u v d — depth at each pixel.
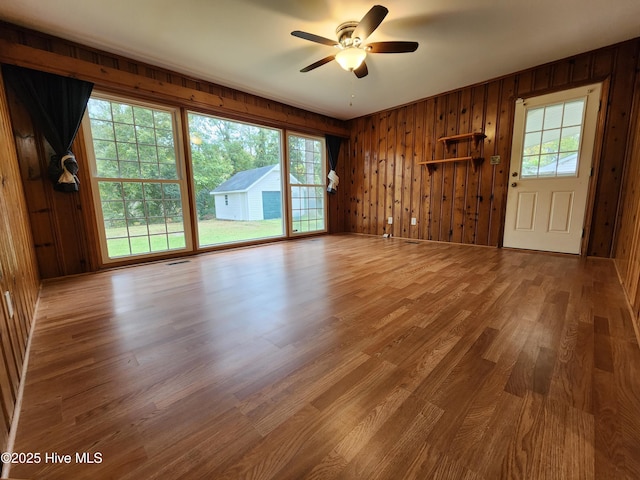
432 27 2.64
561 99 3.40
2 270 1.29
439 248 4.16
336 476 0.83
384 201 5.40
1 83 2.31
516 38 2.86
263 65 3.35
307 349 1.51
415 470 0.84
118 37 2.73
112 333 1.70
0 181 1.57
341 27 2.55
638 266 1.79
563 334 1.60
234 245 4.35
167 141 3.64
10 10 2.31
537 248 3.77
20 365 1.31
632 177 2.76
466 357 1.41
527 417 1.03
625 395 1.12
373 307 2.03
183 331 1.72
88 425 1.02
